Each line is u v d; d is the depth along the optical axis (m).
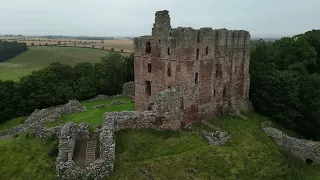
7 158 31.11
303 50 63.34
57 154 30.05
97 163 26.55
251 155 34.00
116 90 69.00
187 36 36.25
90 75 69.25
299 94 48.62
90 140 31.91
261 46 58.28
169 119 36.09
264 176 30.98
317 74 57.56
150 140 32.84
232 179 29.27
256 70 52.72
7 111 56.41
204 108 41.38
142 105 43.56
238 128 41.16
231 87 45.88
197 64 38.69
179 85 37.59
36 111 47.22
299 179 33.66
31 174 27.86
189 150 32.38
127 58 72.25
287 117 46.75
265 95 48.69
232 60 45.19
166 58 38.50
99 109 48.78
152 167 28.44
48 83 62.12
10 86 58.81
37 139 34.12
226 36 43.09
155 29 39.47
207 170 29.67
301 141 39.69
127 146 31.09
